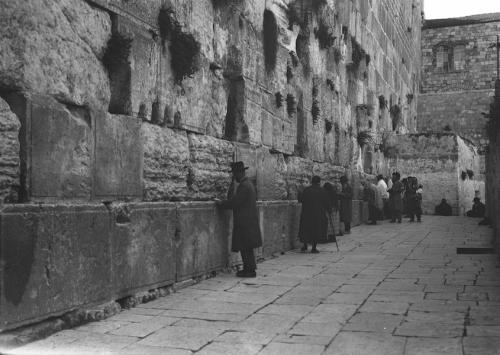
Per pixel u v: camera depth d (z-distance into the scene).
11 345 4.70
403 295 7.26
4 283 4.72
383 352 4.73
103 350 4.73
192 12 8.31
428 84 47.28
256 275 8.89
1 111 4.90
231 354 4.67
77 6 5.92
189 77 8.15
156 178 7.34
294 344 4.97
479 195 38.12
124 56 6.64
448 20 48.00
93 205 5.91
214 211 8.81
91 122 6.06
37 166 5.26
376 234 16.80
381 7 25.44
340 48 17.61
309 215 12.16
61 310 5.39
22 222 4.91
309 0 14.44
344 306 6.57
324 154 16.08
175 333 5.31
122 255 6.40
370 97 22.55
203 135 8.77
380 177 22.02
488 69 45.81
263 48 11.41
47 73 5.46
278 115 12.18
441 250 12.54
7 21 5.00
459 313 6.18
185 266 7.88
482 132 44.53
